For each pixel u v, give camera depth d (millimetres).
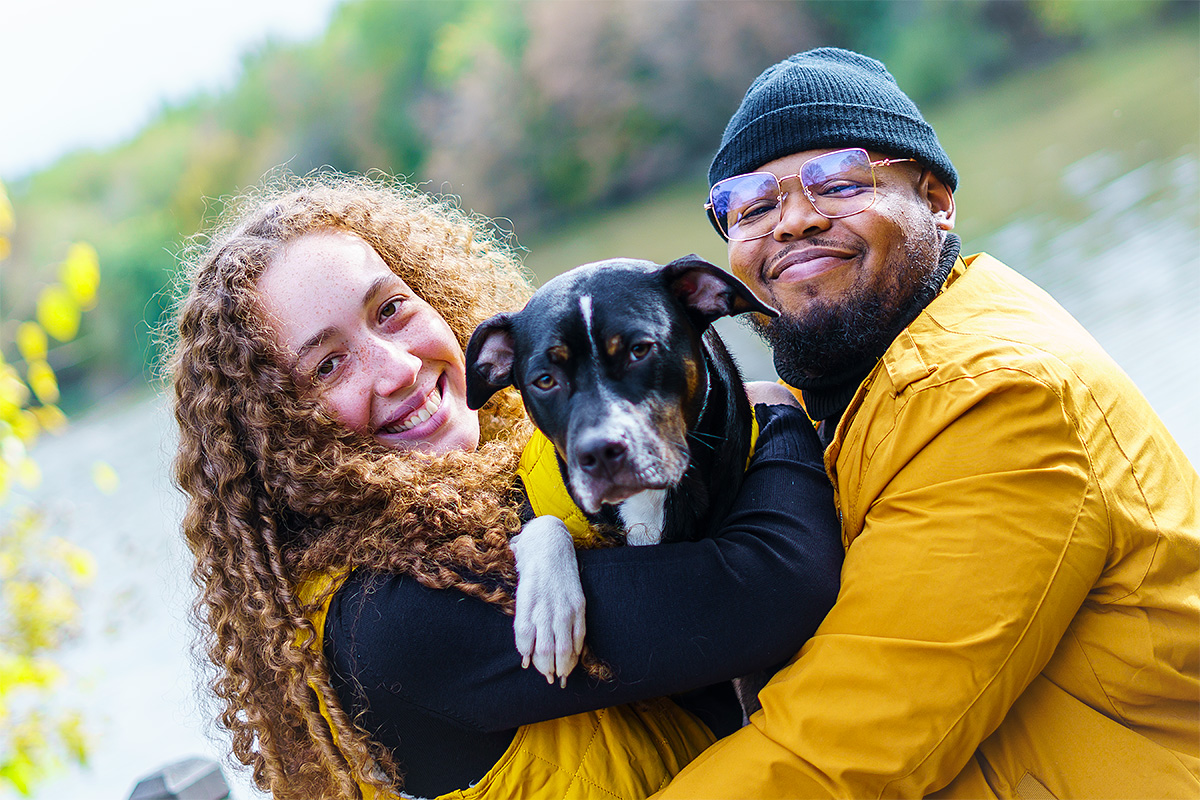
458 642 1949
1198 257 8531
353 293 2434
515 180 28562
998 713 1797
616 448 2117
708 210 2607
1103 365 1996
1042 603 1771
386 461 2279
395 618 1980
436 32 32250
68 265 3916
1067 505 1794
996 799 1882
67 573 4645
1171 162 12289
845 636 1844
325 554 2148
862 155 2252
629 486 2145
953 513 1821
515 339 2422
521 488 2424
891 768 1765
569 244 23000
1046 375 1850
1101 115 16547
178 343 2506
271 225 2533
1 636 4453
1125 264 9086
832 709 1806
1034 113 18578
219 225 2918
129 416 22172
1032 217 12094
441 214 3186
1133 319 7793
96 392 28047
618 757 1976
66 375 28438
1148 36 21438
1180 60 18562
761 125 2359
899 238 2238
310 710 2084
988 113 20031
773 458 2205
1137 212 10688
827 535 2043
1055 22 22672
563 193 27828
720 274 2256
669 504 2293
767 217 2361
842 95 2312
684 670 1891
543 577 1940
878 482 1971
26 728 4195
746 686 2312
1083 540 1801
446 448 2568
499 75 28797
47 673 4270
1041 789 1883
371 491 2188
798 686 1854
